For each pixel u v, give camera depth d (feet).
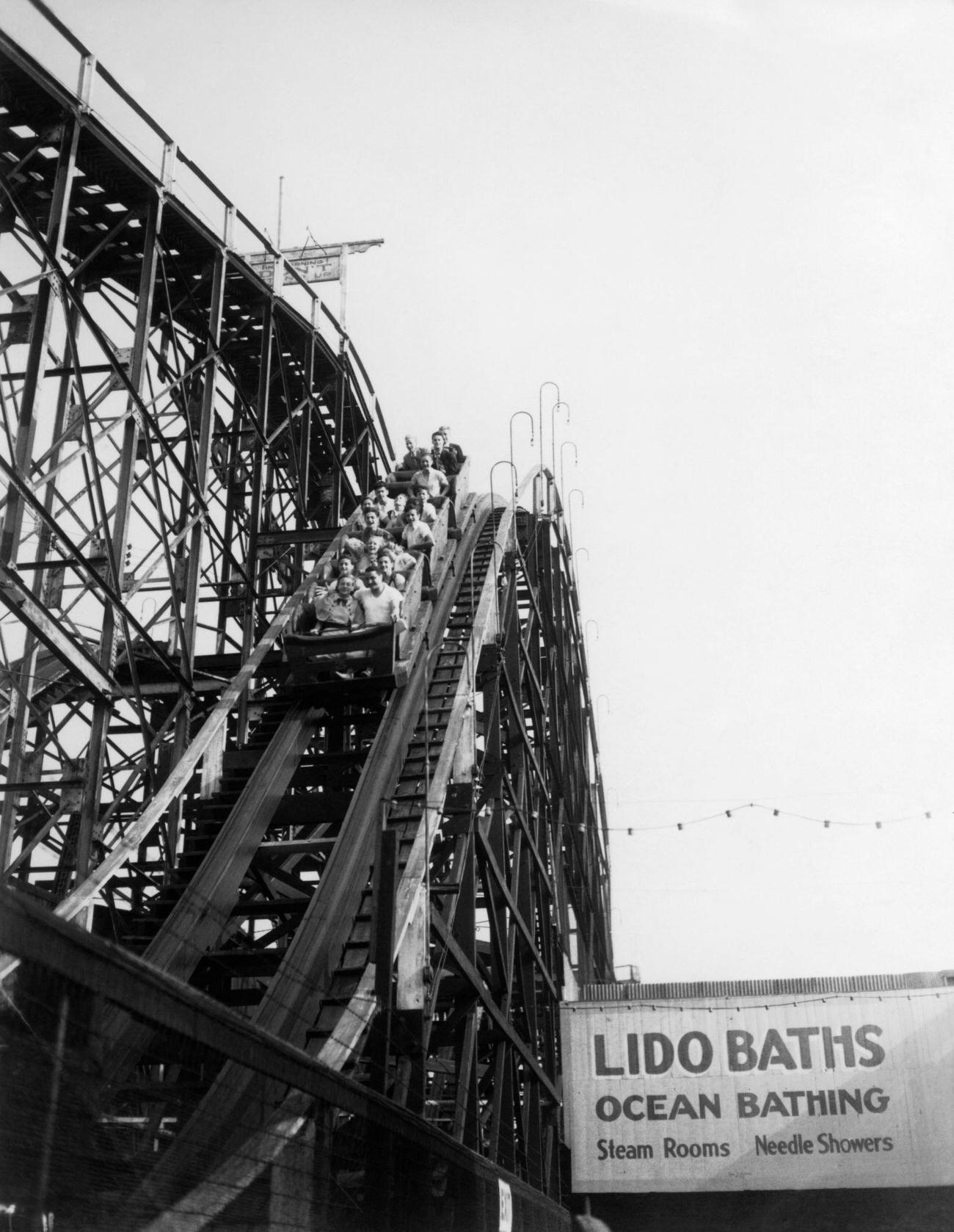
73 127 82.69
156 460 94.07
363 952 72.13
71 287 79.15
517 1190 86.43
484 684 112.68
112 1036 30.91
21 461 74.49
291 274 120.47
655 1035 124.47
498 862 105.60
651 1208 128.06
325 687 93.76
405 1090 70.85
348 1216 47.09
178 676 92.68
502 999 99.60
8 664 81.25
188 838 82.28
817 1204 125.49
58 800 86.02
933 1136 118.42
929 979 127.03
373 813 81.41
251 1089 38.75
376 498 116.67
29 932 26.96
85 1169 29.19
